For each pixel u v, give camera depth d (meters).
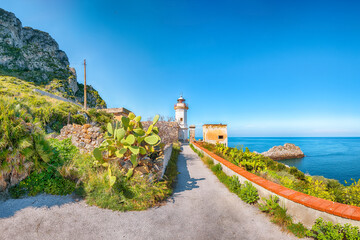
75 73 86.06
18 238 3.06
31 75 64.69
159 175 6.65
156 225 4.02
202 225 4.10
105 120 24.77
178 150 18.12
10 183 4.41
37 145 5.06
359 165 33.06
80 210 4.21
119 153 5.57
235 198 5.79
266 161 11.86
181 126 41.44
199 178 8.32
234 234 3.74
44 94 28.47
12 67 63.75
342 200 4.99
